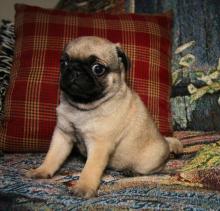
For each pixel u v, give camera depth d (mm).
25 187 454
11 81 629
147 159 583
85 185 462
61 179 504
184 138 655
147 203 409
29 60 625
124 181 503
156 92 652
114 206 401
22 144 605
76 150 626
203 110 677
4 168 533
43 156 607
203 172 505
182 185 476
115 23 669
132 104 578
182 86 695
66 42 638
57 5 858
